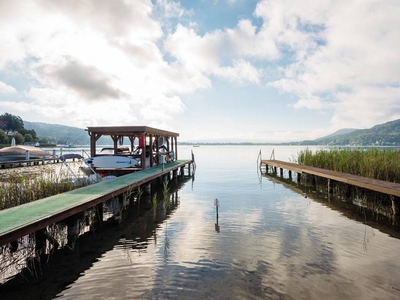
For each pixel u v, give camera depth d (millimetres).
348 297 3863
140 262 5133
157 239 6418
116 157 14781
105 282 4414
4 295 4113
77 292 4148
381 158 11766
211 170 24047
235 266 4871
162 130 18609
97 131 14766
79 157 29125
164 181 15625
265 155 50125
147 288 4172
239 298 3838
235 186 14875
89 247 6020
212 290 4066
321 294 3943
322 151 18047
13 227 4594
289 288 4105
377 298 3846
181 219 8164
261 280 4355
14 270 4961
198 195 12289
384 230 6953
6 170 19406
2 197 7289
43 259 5406
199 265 4934
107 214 8828
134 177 11406
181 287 4176
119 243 6219
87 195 7438
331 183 12391
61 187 9055
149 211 9297
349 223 7570
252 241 6141
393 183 9266
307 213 8727
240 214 8648
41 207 6062
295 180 17172
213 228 7172
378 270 4715
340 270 4703
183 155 51250
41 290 4238
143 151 15102
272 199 11148
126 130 14680
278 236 6477
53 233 6566
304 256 5305
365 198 10305
